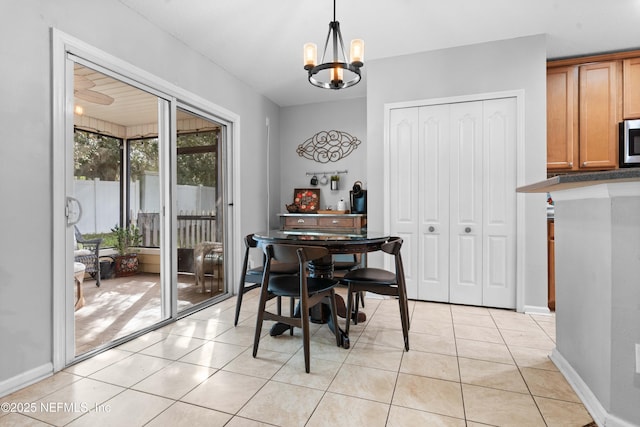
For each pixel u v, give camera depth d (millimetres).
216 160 3674
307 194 4938
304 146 5023
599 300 1533
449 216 3371
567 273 1922
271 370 1985
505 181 3188
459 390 1764
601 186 1442
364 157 4734
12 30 1778
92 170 3064
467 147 3305
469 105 3293
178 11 2598
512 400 1670
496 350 2270
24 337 1830
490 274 3244
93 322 2791
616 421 1402
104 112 3057
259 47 3227
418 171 3467
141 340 2453
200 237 3404
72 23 2086
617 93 3287
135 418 1527
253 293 3926
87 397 1703
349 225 4270
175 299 2926
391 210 3555
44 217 1933
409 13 2715
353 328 2689
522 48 3109
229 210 3865
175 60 2986
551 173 3537
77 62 2160
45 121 1932
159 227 3139
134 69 2543
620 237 1413
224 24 2809
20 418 1529
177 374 1938
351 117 4797
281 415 1547
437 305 3328
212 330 2664
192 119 3334
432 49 3361
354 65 2152
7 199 1763
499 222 3211
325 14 2711
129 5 2496
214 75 3535
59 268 1994
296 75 3928
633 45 3201
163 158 2938
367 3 2568
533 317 2975
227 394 1727
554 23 2865
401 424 1484
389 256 3566
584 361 1694
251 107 4273
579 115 3367
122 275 3768
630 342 1387
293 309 2766
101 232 3256
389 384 1824
